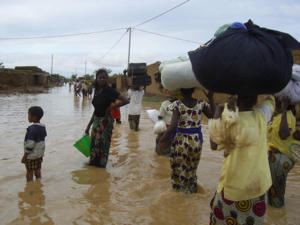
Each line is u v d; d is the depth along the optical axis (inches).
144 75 330.0
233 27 77.7
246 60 70.9
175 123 133.4
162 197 142.2
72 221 119.3
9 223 116.3
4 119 400.2
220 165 200.5
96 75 190.4
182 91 139.2
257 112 84.7
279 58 72.7
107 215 125.0
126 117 467.5
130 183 163.5
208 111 144.2
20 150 231.9
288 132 119.5
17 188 153.6
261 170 82.2
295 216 126.6
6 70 1430.9
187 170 145.3
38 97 949.2
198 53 83.3
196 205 135.3
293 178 175.8
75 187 156.4
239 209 85.9
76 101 795.4
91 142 195.3
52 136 287.1
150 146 253.8
